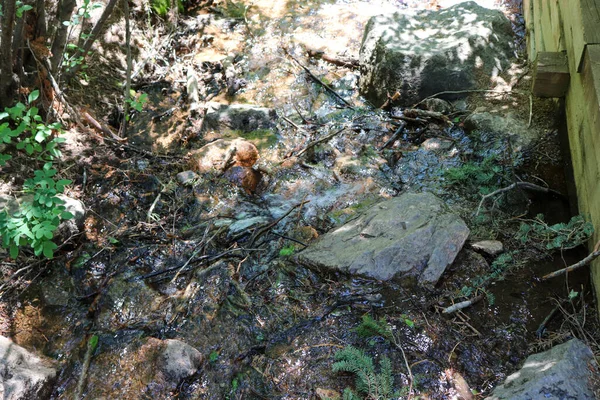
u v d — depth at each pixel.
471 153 5.13
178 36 6.72
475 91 5.62
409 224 4.25
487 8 6.48
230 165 5.14
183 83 6.11
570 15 4.71
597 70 4.06
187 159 5.22
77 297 4.11
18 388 3.35
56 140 4.33
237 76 6.21
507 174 4.86
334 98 5.96
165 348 3.61
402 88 5.68
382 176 5.07
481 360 3.59
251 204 4.88
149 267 4.32
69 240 4.36
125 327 3.89
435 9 6.99
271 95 6.02
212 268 4.19
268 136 5.54
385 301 3.90
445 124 5.45
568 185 4.71
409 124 5.55
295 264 4.24
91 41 5.05
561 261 4.16
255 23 6.93
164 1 6.70
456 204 4.70
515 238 4.33
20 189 4.53
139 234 4.53
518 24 6.67
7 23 4.31
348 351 3.51
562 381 3.16
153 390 3.50
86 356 3.72
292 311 3.94
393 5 7.10
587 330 3.71
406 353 3.59
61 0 4.88
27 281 4.14
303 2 7.21
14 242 3.78
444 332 3.72
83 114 5.24
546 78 4.84
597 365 3.33
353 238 4.29
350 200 4.86
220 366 3.66
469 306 3.88
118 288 4.14
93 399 3.52
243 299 4.01
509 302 3.94
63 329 3.92
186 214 4.76
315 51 6.46
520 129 5.18
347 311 3.87
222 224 4.62
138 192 4.88
